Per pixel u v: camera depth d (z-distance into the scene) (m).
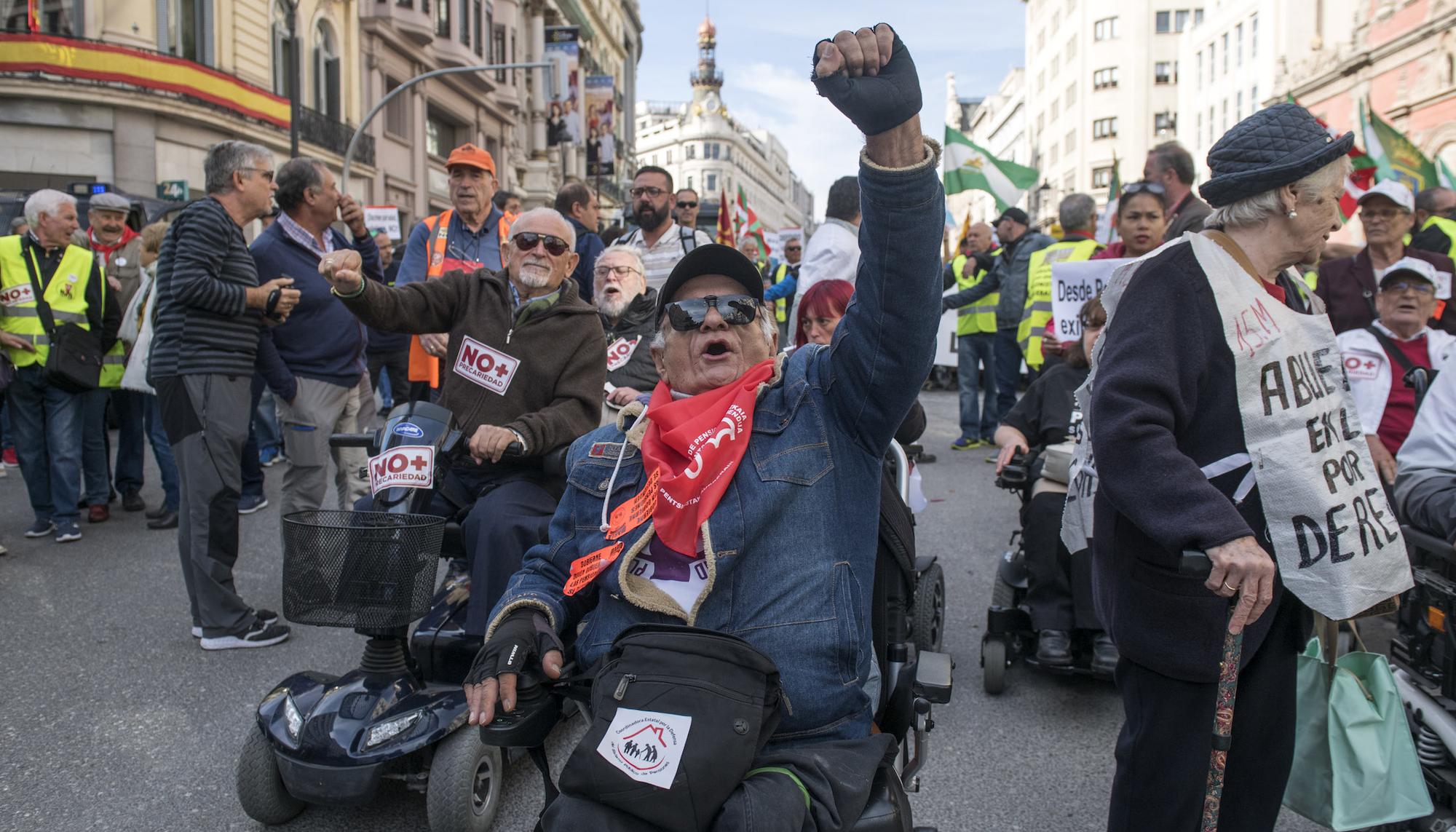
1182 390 2.18
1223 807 2.32
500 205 8.82
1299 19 44.34
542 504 3.54
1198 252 2.24
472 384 3.86
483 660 2.12
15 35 20.41
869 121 1.91
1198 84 56.69
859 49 1.86
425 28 32.84
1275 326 2.20
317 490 5.26
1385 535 2.22
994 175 11.02
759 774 1.86
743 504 2.07
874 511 2.20
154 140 22.34
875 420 2.15
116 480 7.57
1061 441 4.39
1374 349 4.55
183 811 3.28
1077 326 6.09
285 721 3.07
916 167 1.96
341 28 29.48
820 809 1.83
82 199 11.37
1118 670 2.43
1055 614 4.12
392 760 2.94
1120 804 2.37
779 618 2.03
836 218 5.44
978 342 10.41
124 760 3.61
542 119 46.69
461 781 2.99
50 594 5.49
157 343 4.61
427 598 3.06
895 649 2.49
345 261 3.59
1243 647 2.23
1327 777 2.76
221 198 4.63
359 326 5.40
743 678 1.85
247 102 24.45
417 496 3.33
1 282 6.38
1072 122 70.62
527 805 3.35
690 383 2.30
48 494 6.77
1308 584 2.15
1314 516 2.16
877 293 2.05
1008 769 3.61
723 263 2.33
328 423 5.23
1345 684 2.77
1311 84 40.50
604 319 4.90
